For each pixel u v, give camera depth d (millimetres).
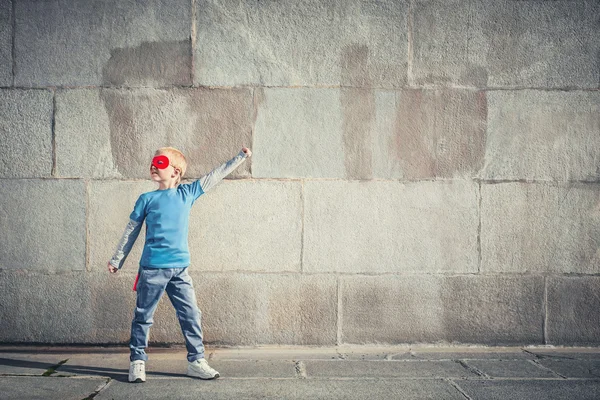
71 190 4449
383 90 4496
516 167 4539
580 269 4562
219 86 4469
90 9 4426
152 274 3697
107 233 4465
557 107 4539
